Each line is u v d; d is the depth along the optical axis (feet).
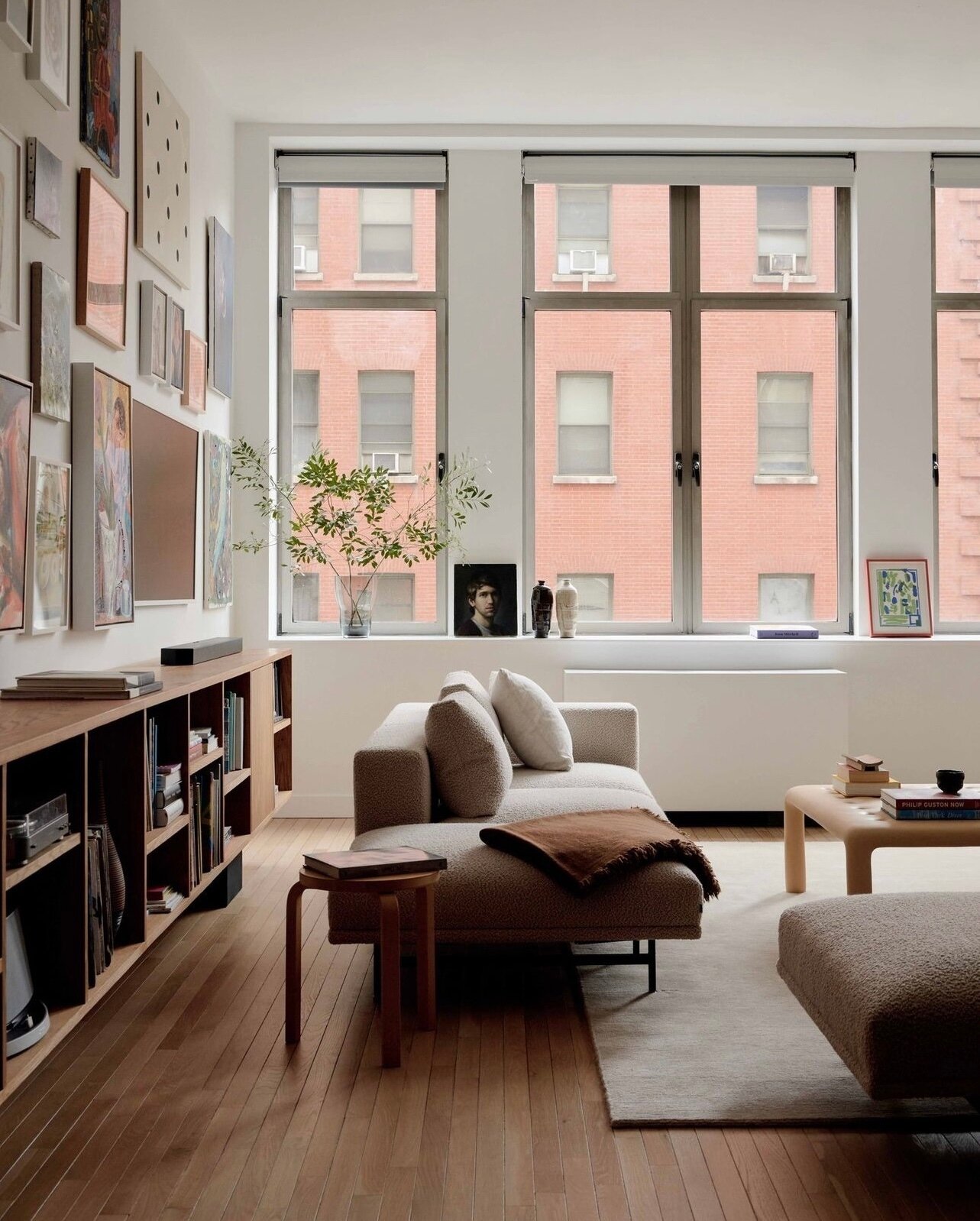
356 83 16.67
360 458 18.95
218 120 17.01
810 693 17.72
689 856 9.82
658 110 17.74
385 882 8.59
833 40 15.46
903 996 6.61
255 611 18.06
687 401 19.10
